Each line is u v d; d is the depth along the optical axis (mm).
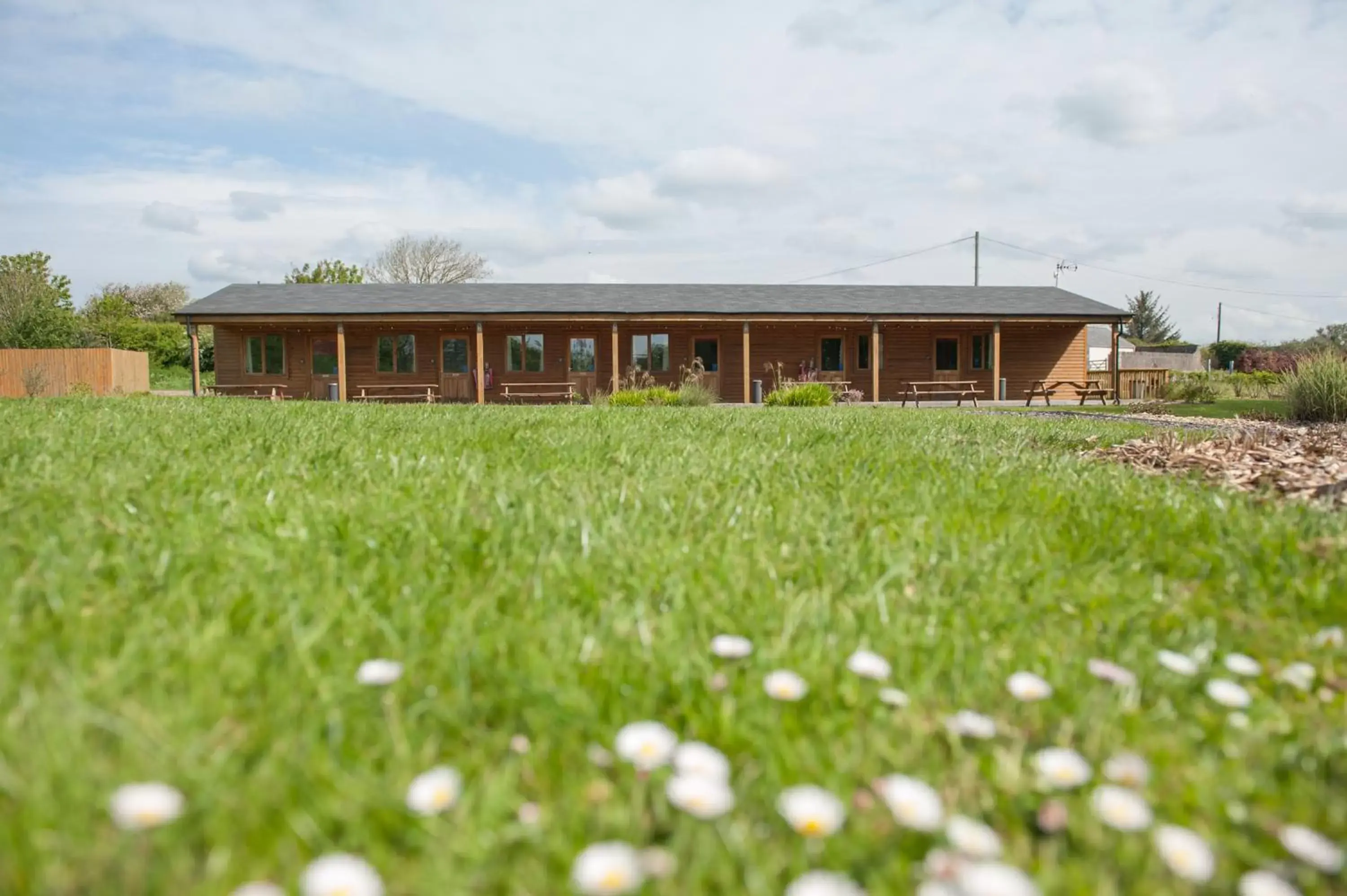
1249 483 3951
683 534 2219
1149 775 946
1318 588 1811
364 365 23469
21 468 2996
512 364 23609
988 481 3375
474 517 2303
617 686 1171
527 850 773
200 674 1107
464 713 1070
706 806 782
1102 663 1251
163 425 5371
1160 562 2109
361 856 755
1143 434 7273
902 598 1714
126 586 1562
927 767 950
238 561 1797
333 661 1208
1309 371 12094
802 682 1150
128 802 741
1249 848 816
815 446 4785
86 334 32094
